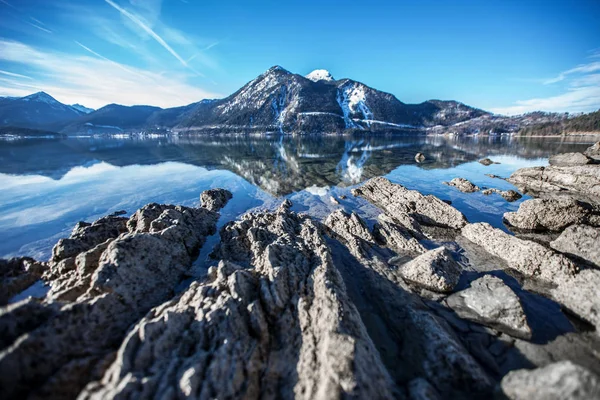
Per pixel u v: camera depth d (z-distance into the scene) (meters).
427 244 16.53
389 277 12.53
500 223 19.30
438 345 8.44
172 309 8.41
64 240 13.25
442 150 69.69
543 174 29.70
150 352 6.92
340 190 28.08
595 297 9.94
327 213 21.52
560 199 17.70
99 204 23.78
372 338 9.15
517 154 57.69
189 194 27.00
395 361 8.27
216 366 6.62
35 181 32.16
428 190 27.92
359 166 43.59
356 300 11.02
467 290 11.34
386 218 19.23
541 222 17.83
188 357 7.12
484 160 46.91
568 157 38.66
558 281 11.75
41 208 22.66
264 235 14.67
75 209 22.47
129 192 27.62
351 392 6.12
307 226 16.19
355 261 13.93
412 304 10.68
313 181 32.44
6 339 6.71
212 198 23.62
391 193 23.86
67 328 7.41
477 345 8.94
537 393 6.34
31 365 6.34
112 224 16.16
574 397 5.87
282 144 97.44
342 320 8.23
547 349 8.70
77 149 74.25
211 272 10.84
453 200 24.50
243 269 10.82
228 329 7.77
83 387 6.54
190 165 45.31
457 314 10.38
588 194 25.16
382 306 10.58
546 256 12.62
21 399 6.01
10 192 27.31
